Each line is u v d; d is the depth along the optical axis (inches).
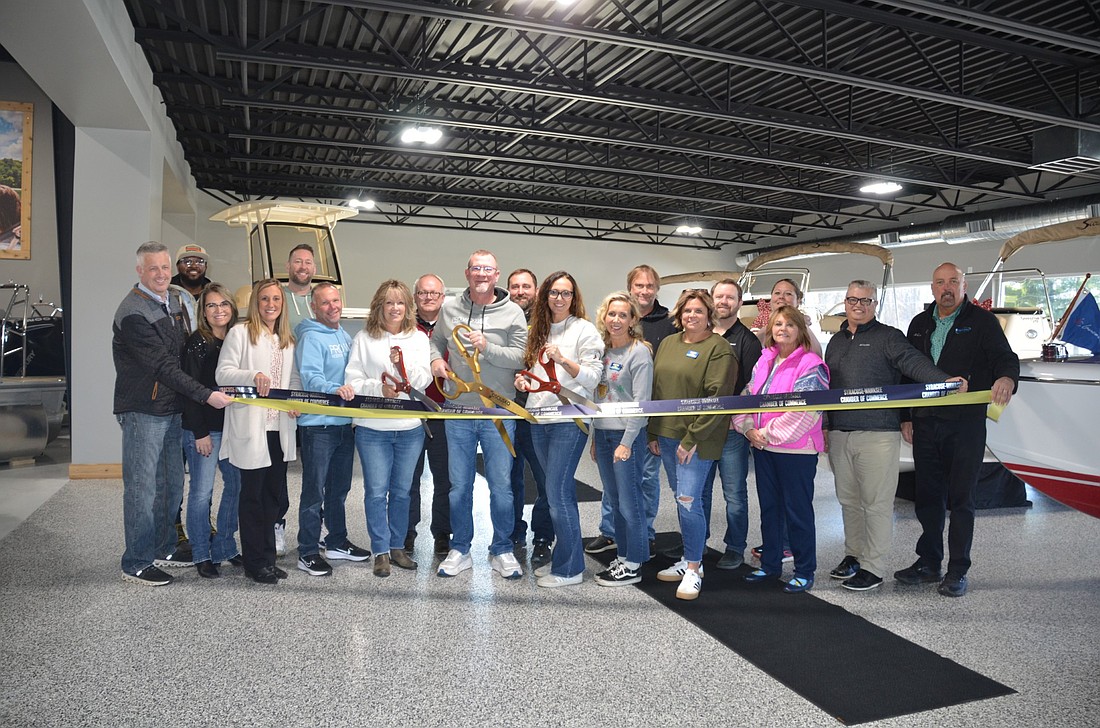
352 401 124.0
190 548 143.2
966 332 131.0
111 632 107.9
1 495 205.0
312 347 133.2
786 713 85.9
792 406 117.3
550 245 665.6
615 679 94.3
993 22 212.1
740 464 139.4
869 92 333.7
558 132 342.6
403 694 89.7
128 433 127.5
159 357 123.0
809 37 274.7
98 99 216.1
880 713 86.0
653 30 266.8
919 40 276.7
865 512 130.4
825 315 286.0
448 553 144.9
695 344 128.0
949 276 132.7
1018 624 113.7
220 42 236.1
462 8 214.5
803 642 106.3
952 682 93.9
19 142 358.0
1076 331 173.3
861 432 129.4
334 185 498.6
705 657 101.0
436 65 271.4
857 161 437.4
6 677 93.4
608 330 128.8
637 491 128.3
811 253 240.7
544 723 83.3
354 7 231.0
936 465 131.9
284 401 123.1
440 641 105.6
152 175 249.0
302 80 324.8
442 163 477.7
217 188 509.0
